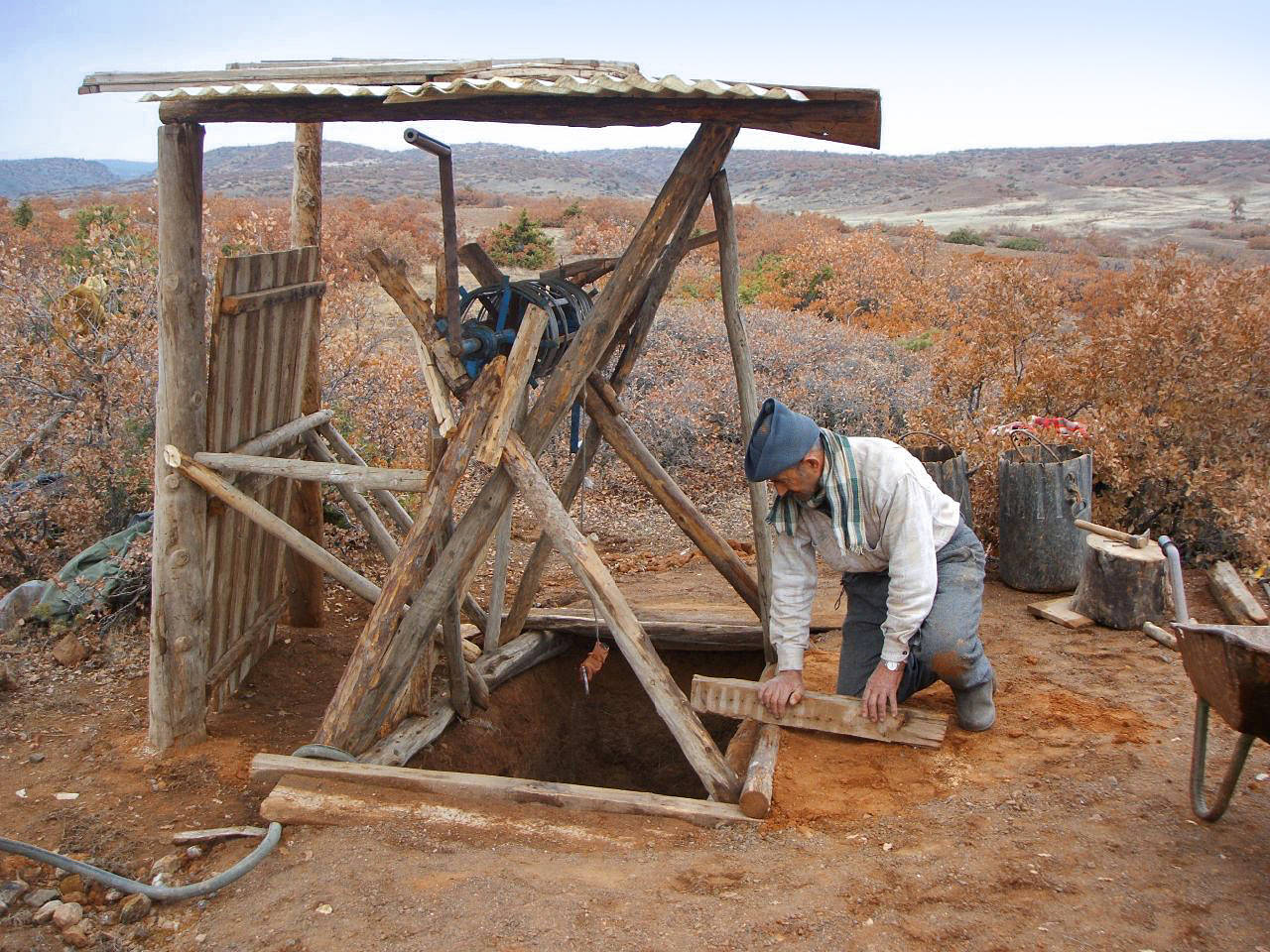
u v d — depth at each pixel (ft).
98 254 26.14
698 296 63.46
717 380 37.06
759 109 12.10
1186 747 12.80
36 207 102.32
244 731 15.37
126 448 22.66
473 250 15.99
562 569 23.66
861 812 11.57
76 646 17.30
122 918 10.39
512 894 9.97
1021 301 28.40
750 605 17.31
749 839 11.19
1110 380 25.04
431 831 11.39
